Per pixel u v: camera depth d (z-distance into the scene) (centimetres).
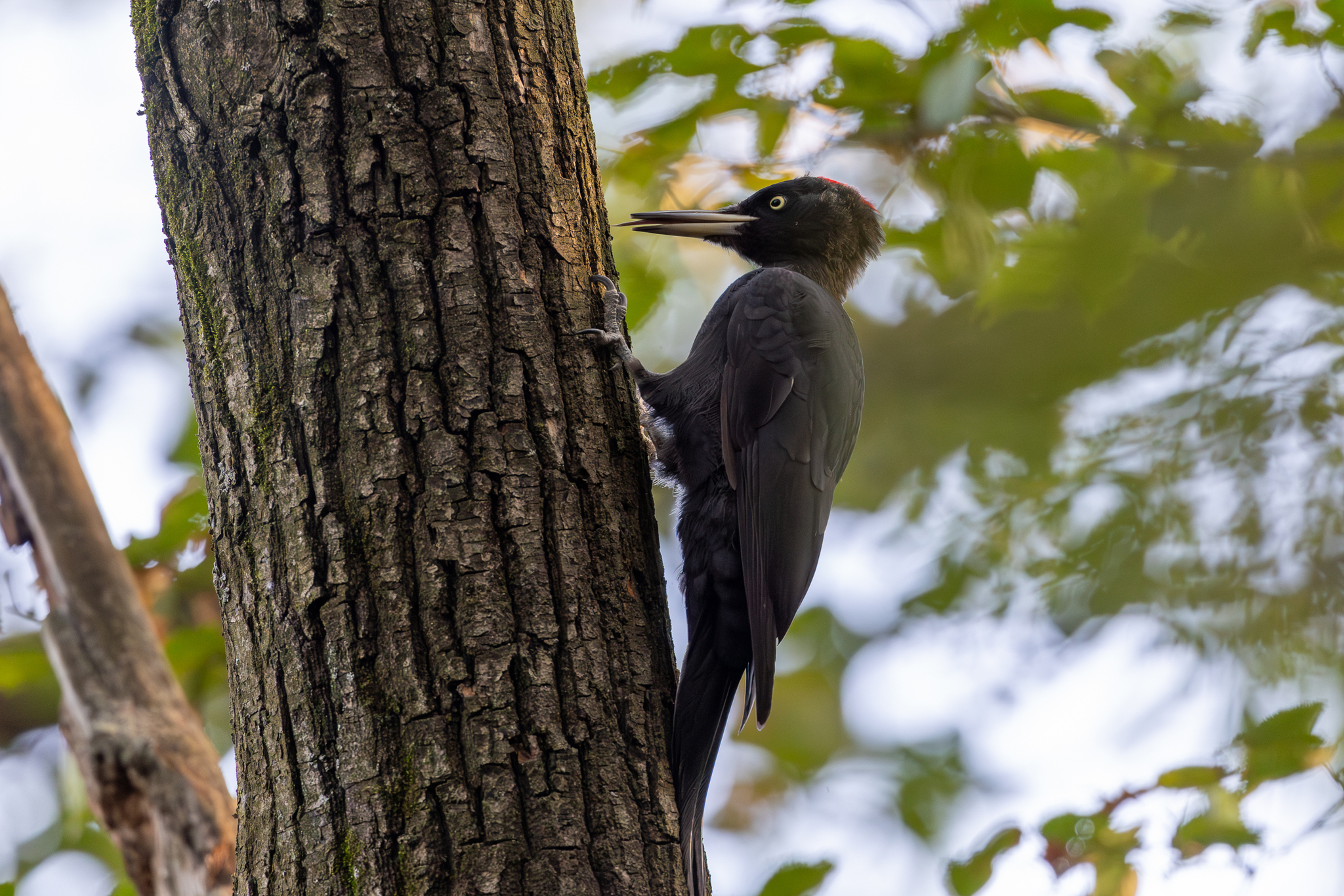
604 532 600
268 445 571
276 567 561
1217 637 1199
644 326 1146
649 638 600
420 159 602
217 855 791
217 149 598
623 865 538
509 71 638
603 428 620
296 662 548
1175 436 1253
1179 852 845
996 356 1416
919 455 1444
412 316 583
